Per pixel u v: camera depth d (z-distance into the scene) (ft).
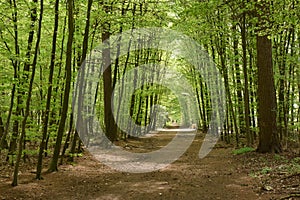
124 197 26.50
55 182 31.30
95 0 41.55
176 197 26.08
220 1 41.73
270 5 35.70
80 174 35.45
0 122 43.78
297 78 50.49
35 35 40.75
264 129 44.93
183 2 50.16
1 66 33.99
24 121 29.09
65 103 35.01
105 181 32.63
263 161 39.04
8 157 40.75
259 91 45.34
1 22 32.73
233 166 38.70
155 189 28.94
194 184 30.40
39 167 32.07
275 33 34.68
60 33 41.50
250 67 57.62
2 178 31.60
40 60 39.52
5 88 32.83
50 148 53.16
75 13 40.63
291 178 28.19
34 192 27.50
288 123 56.34
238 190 27.04
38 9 35.88
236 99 69.10
